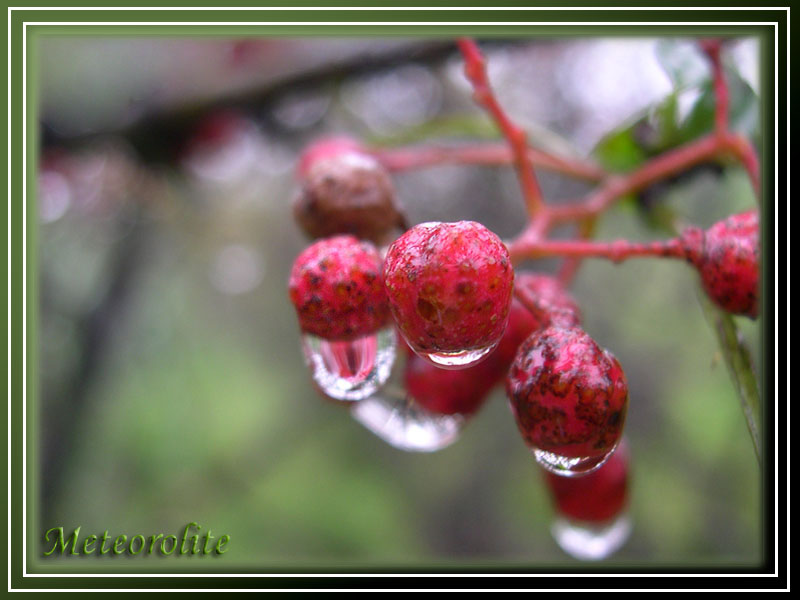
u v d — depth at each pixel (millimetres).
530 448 69
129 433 182
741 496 161
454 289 63
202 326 205
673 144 100
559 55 146
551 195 167
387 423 78
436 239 64
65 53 147
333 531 193
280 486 199
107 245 151
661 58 99
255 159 157
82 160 144
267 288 211
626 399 67
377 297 69
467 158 97
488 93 84
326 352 71
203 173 148
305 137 148
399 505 200
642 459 172
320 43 126
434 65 119
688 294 165
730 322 74
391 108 151
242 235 190
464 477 203
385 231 77
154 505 184
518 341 76
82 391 138
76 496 152
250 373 214
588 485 90
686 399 167
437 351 65
